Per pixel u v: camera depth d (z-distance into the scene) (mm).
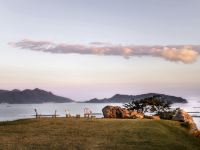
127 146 37781
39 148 35531
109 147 36906
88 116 78812
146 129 52656
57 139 42094
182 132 60125
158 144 40344
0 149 34719
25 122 64188
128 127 55031
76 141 40531
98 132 48875
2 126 57688
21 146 36625
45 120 66375
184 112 74312
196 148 45812
